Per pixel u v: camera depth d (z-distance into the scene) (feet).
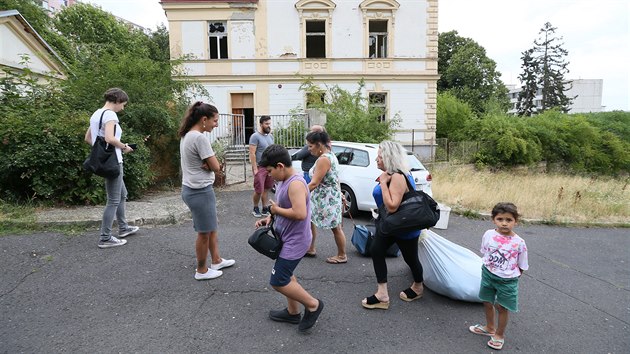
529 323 11.38
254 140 22.27
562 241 20.89
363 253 16.15
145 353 9.12
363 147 24.27
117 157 15.15
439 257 12.42
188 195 12.24
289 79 64.69
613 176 74.38
